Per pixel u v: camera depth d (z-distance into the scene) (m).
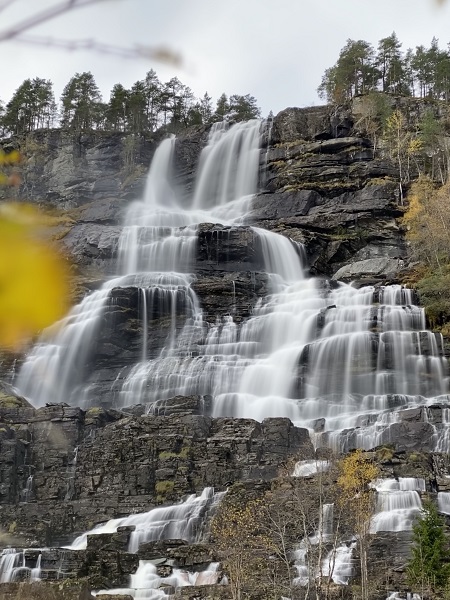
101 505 55.28
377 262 92.75
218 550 39.25
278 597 35.50
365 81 136.88
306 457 51.56
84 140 128.38
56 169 126.31
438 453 50.62
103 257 95.81
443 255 89.94
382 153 113.56
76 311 81.31
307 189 109.56
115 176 125.81
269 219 107.44
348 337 73.06
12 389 73.62
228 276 88.56
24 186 123.56
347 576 37.62
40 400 76.19
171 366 74.81
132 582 41.38
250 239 95.19
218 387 72.19
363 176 109.75
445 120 118.75
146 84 143.62
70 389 77.12
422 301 80.62
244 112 147.25
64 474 58.69
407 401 66.81
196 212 113.62
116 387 75.50
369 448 56.88
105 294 82.75
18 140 128.88
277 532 38.31
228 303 84.62
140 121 139.25
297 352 73.31
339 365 72.25
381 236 99.81
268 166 117.06
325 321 78.06
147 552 42.75
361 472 42.88
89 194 123.81
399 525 40.91
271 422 57.41
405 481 46.19
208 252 95.50
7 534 51.50
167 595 37.69
